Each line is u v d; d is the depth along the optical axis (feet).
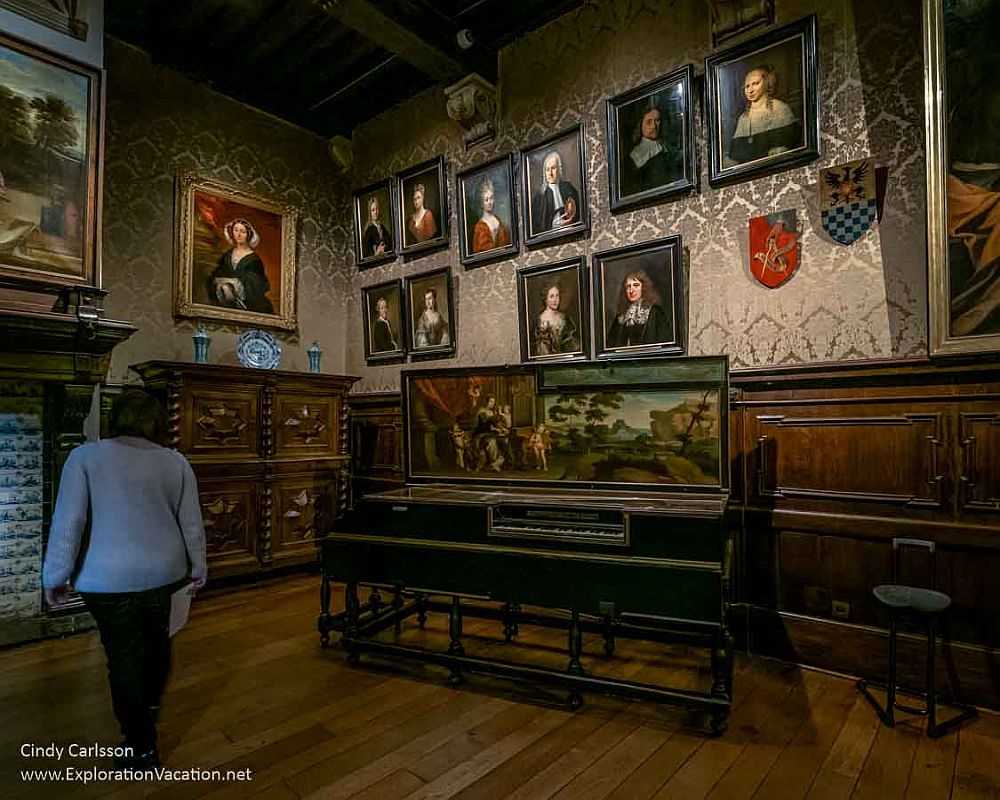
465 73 15.96
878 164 10.78
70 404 12.61
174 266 16.65
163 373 14.76
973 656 9.47
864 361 10.57
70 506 7.02
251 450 16.30
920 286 10.33
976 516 9.61
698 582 8.64
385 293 19.30
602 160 14.43
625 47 14.11
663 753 7.99
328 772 7.50
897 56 10.64
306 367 19.71
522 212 15.84
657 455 10.94
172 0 15.26
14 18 12.05
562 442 11.85
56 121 12.50
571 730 8.60
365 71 17.98
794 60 11.58
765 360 11.96
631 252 13.74
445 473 13.15
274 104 18.92
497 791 7.13
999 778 7.45
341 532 11.49
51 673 10.62
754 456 11.85
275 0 15.26
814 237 11.44
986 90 9.34
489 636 12.44
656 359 10.95
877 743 8.28
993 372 9.52
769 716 9.07
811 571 11.16
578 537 9.52
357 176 20.72
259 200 18.56
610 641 11.41
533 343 15.53
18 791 7.07
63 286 12.40
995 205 9.29
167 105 16.75
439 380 13.20
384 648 10.61
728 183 12.51
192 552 7.84
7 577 12.01
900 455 10.34
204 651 11.60
